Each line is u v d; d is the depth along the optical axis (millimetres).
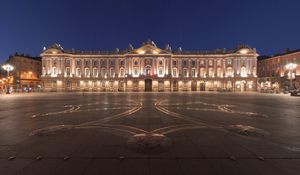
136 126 11703
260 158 6766
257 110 19672
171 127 11438
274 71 92625
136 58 95250
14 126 11750
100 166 6148
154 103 27875
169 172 5777
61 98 40000
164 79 94062
